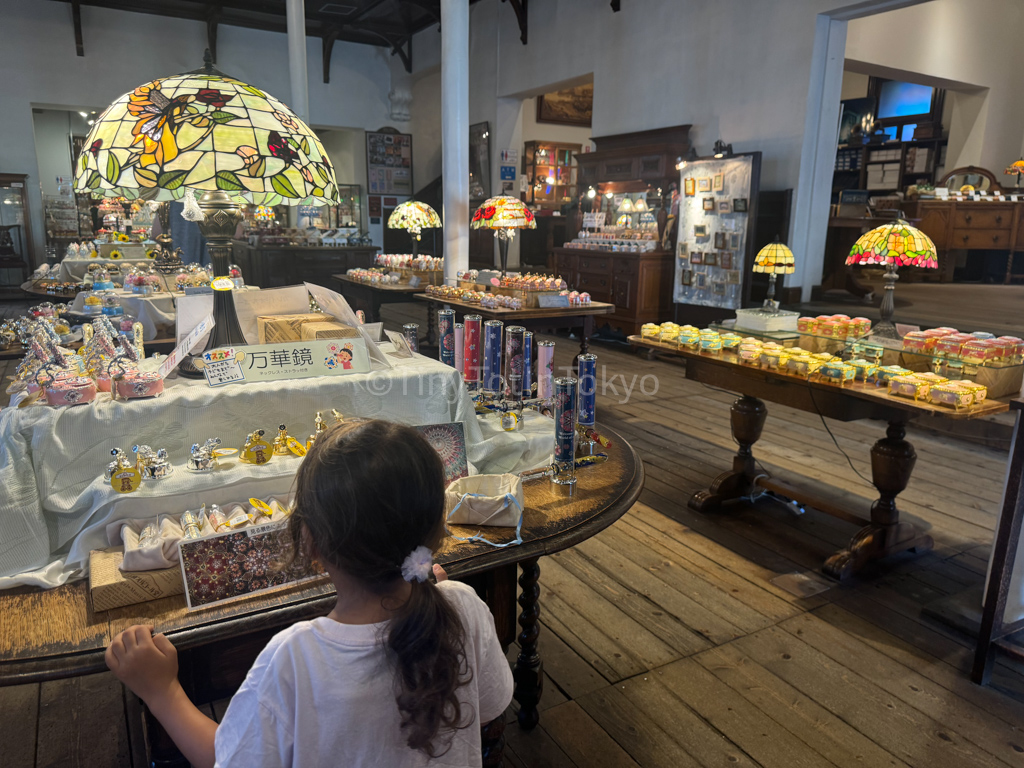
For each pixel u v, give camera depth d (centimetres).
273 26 1234
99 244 736
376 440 83
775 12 681
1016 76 936
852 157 1105
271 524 143
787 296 700
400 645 79
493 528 167
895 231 326
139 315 472
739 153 690
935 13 811
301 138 163
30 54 1098
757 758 198
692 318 757
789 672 237
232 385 186
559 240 1161
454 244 744
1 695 220
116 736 202
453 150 723
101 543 153
